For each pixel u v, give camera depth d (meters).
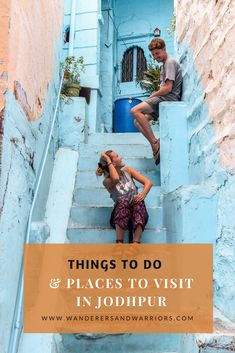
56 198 3.30
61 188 3.43
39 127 2.63
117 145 4.17
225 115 2.26
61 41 3.96
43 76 2.77
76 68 5.18
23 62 2.01
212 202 2.41
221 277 2.21
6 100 1.69
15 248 1.92
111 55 7.51
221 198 2.30
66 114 4.23
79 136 4.19
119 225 2.81
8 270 1.79
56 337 2.15
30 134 2.28
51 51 3.20
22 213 2.08
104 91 7.33
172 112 3.24
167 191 3.14
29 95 2.20
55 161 3.72
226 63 2.28
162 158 3.27
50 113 3.26
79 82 5.05
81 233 3.03
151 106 3.61
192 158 3.01
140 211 2.87
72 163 3.82
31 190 2.35
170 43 7.82
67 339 2.18
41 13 2.60
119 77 7.96
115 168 3.04
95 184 3.74
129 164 3.86
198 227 2.40
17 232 1.96
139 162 3.87
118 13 8.22
